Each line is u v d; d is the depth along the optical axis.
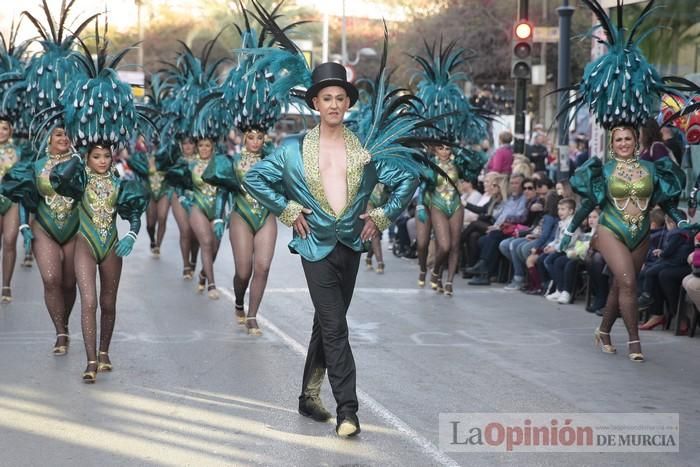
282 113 11.56
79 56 8.23
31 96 9.52
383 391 7.68
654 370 8.69
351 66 37.59
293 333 10.02
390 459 6.02
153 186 16.66
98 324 10.40
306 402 6.89
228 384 7.84
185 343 9.45
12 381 7.89
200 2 47.03
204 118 12.17
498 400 7.49
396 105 6.85
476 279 14.14
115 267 8.12
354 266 6.66
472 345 9.63
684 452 6.31
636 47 9.11
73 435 6.46
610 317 9.36
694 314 10.16
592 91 9.07
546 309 11.92
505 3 34.66
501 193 15.12
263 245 9.88
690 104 9.34
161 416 6.91
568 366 8.76
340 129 6.67
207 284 13.05
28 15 9.59
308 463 5.93
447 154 12.78
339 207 6.54
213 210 12.26
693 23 13.84
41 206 8.60
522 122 17.25
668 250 10.48
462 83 31.58
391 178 6.75
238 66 10.20
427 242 13.70
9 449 6.17
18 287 12.98
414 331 10.33
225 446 6.24
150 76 16.12
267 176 6.60
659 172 9.02
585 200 9.15
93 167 7.96
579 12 30.78
